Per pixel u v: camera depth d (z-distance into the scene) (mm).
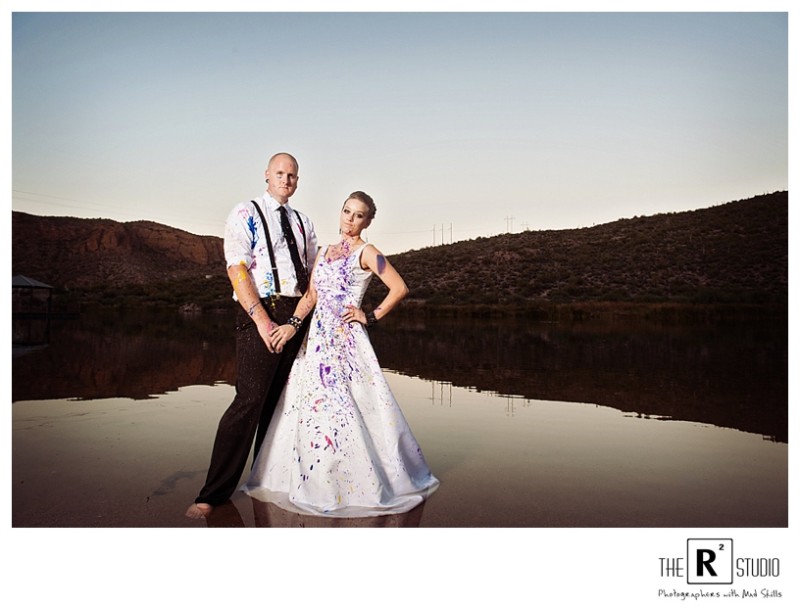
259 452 3365
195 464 3789
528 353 11133
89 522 2791
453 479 3516
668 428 4973
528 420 5289
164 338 14344
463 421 5242
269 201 3264
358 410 3152
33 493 3217
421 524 2785
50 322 22000
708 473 3680
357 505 2992
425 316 27484
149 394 6562
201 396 6434
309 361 3193
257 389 3049
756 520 2891
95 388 6941
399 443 3248
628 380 7703
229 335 15414
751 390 6922
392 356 10617
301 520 2830
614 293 40312
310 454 3045
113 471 3629
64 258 67062
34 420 5148
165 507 3006
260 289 3168
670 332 17031
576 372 8469
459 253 60531
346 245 3326
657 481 3508
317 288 3277
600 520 2873
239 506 3027
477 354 10938
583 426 5035
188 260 77438
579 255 52812
